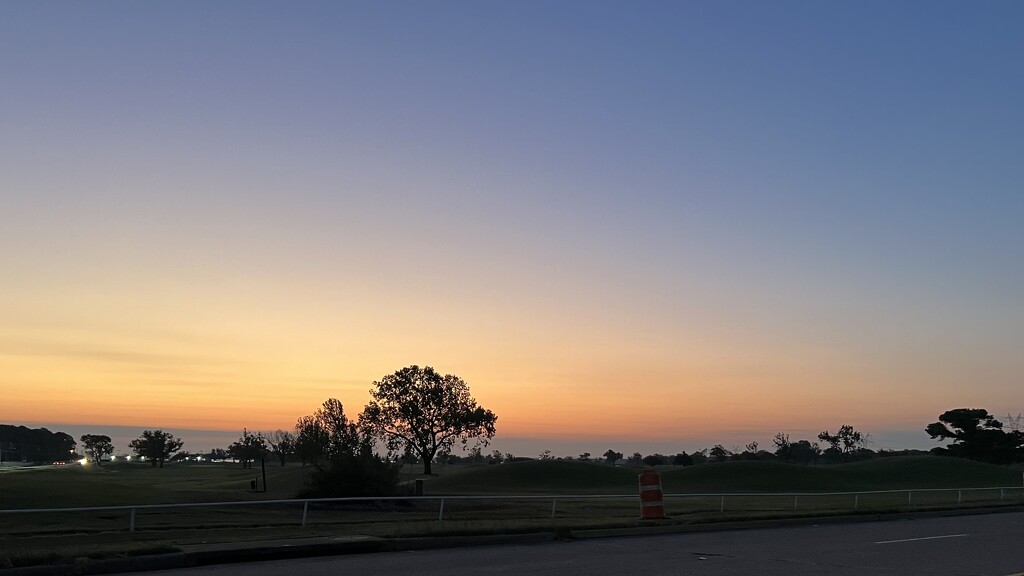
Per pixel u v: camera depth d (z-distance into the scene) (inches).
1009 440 5821.9
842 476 4188.0
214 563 641.0
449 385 4837.6
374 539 739.4
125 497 1568.7
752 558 679.7
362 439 1863.9
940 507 1339.8
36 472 2849.4
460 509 1660.9
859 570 606.5
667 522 976.3
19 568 555.8
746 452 7012.8
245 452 5285.4
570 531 861.2
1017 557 688.4
